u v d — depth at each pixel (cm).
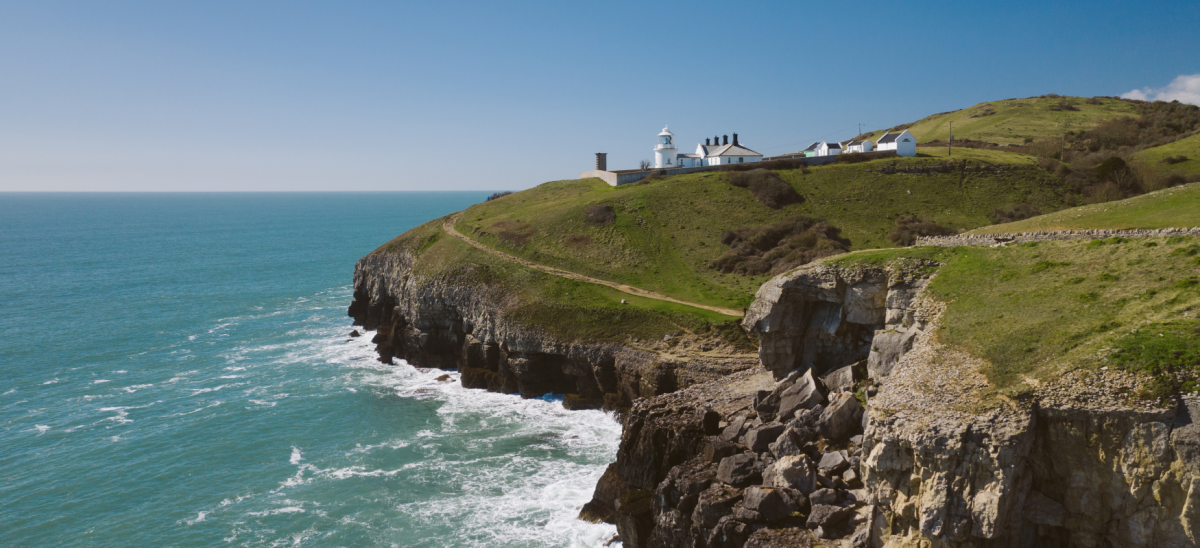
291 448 5344
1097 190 9525
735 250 8244
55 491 4678
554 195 11506
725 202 9631
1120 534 2469
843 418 3638
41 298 11281
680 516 3550
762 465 3538
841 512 3052
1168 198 4641
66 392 6638
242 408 6194
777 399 4066
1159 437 2348
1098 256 3491
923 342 3362
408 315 8006
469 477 4806
